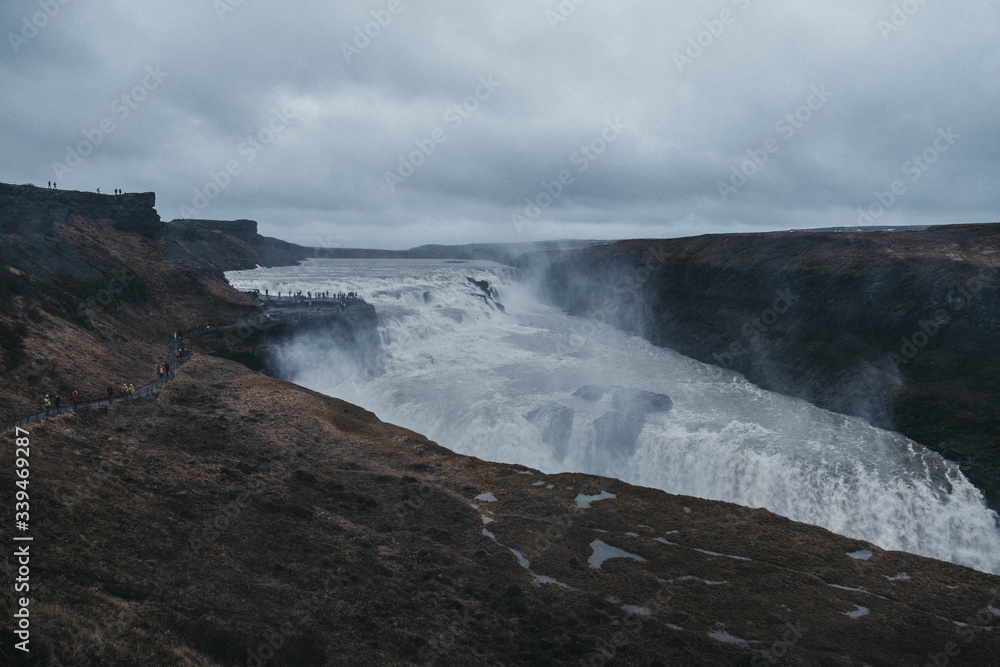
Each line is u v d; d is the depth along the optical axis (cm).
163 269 8181
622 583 2966
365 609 2558
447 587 2825
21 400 3972
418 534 3359
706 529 3609
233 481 3553
